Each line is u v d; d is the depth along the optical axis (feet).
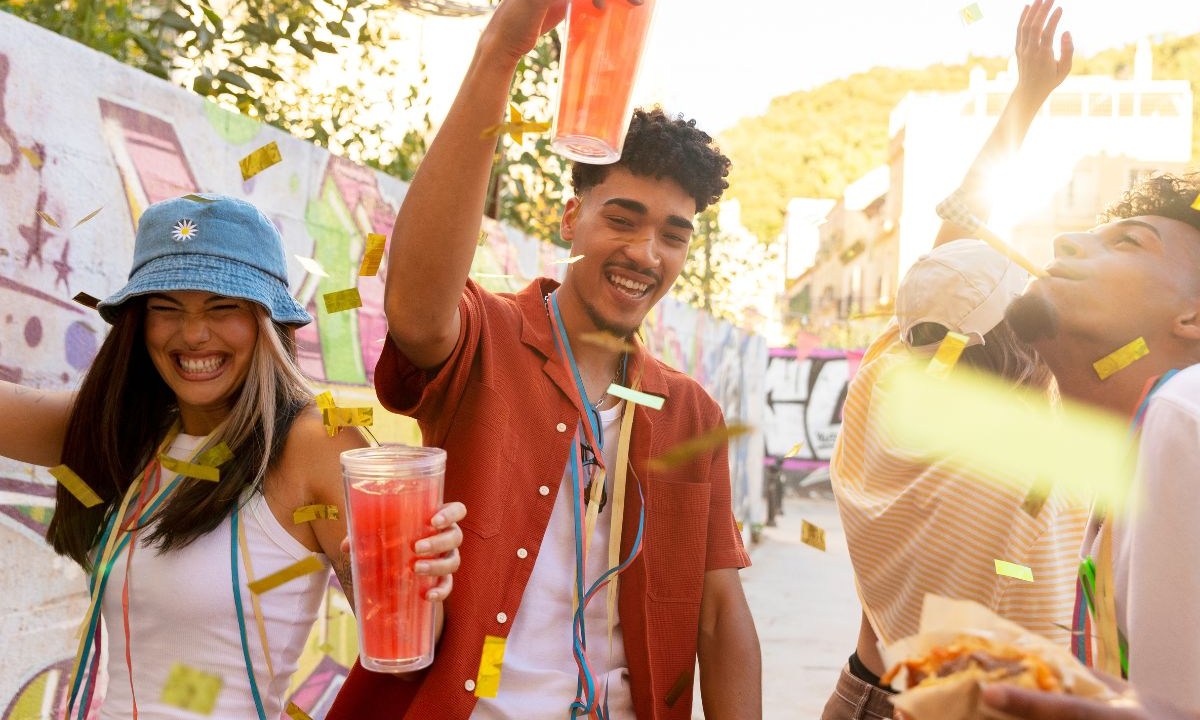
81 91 8.11
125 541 5.60
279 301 5.96
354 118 15.61
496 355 6.03
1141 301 4.41
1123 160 70.74
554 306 6.46
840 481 6.45
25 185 7.54
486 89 4.82
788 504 62.34
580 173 6.47
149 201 8.90
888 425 5.95
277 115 14.07
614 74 4.48
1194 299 4.39
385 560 4.55
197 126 9.55
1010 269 5.85
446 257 5.07
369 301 13.11
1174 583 3.73
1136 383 4.47
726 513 6.81
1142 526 3.86
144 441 6.15
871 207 77.77
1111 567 4.22
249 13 12.10
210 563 5.42
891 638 5.95
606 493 6.19
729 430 4.96
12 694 7.75
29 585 7.91
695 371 34.68
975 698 3.09
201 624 5.36
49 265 7.82
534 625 5.77
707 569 6.67
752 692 6.43
